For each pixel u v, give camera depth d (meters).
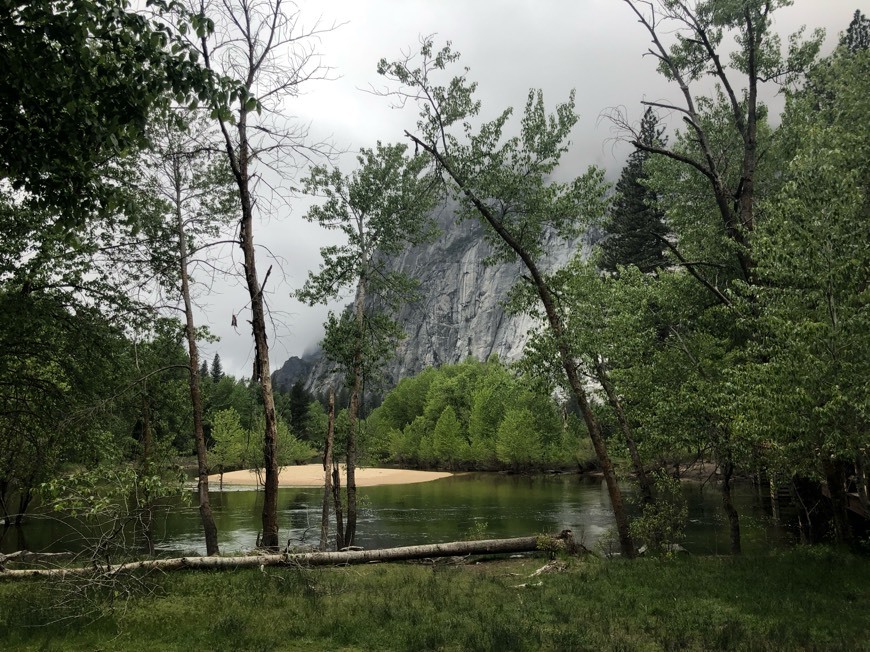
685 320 18.86
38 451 16.52
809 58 17.52
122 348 16.92
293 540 25.70
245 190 13.77
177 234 17.28
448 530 28.27
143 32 7.53
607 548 19.62
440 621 8.26
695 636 7.53
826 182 11.14
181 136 16.34
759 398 10.52
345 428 22.02
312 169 21.34
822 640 7.32
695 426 15.92
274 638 7.34
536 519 31.69
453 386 101.50
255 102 8.18
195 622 8.13
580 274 17.48
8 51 7.08
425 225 22.41
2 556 11.49
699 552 19.33
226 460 65.38
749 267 15.22
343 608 8.98
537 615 8.67
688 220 21.78
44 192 8.20
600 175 16.41
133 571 10.52
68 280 16.16
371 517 33.88
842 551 13.08
